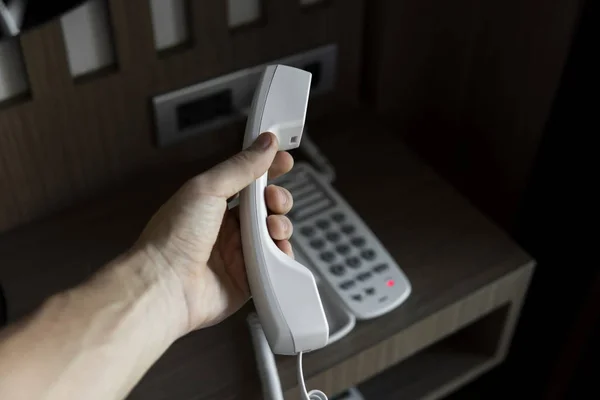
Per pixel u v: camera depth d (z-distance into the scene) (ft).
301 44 3.09
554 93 3.02
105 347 2.01
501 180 3.51
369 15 3.21
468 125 3.57
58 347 1.95
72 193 2.94
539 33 2.98
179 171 3.09
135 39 2.69
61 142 2.78
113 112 2.82
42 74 2.59
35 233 2.86
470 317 2.80
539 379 3.88
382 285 2.64
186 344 2.55
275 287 2.16
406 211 2.97
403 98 3.52
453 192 3.04
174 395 2.43
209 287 2.35
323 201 2.85
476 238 2.87
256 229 2.19
